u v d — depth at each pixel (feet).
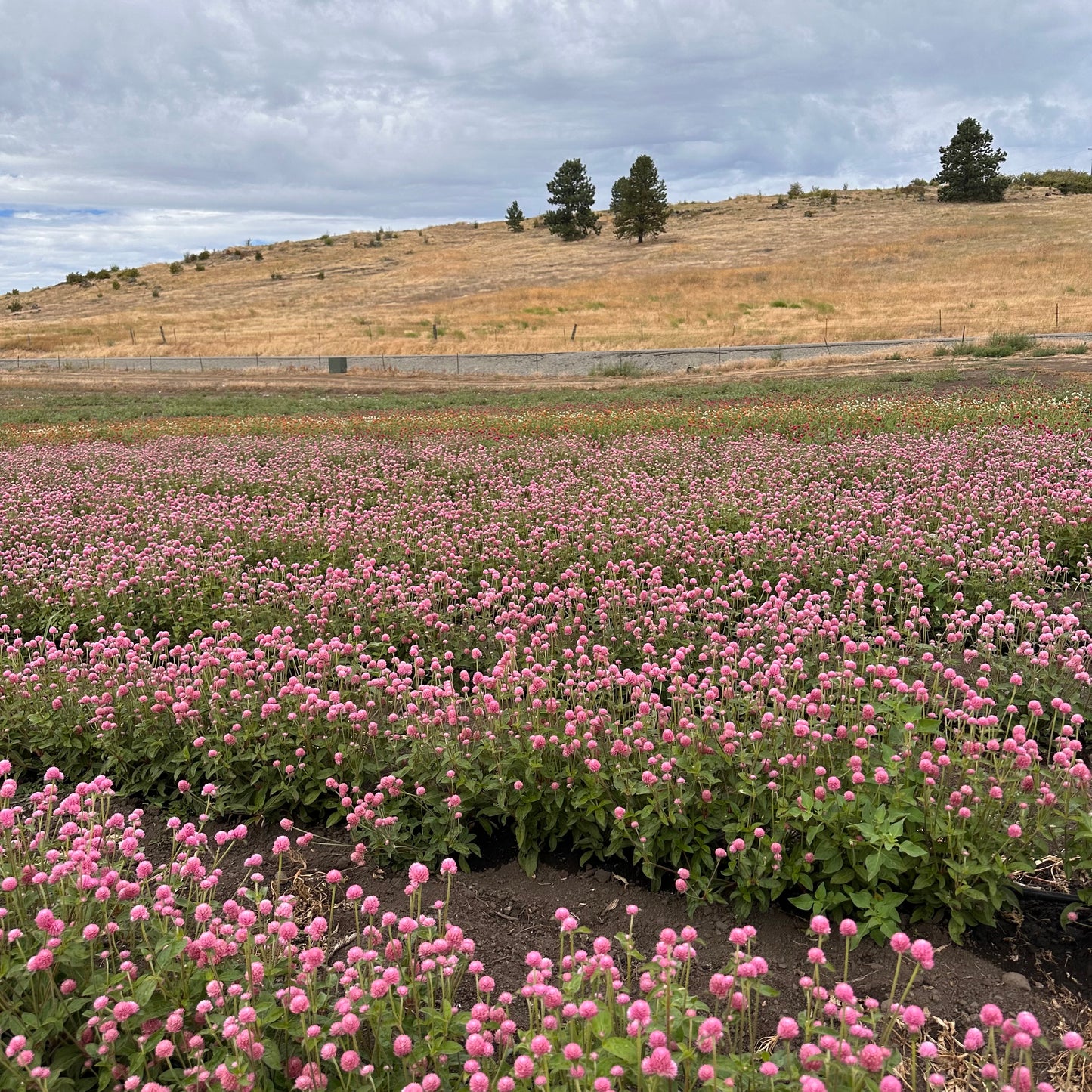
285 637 20.77
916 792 13.35
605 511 34.14
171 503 40.22
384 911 14.02
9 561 30.83
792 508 31.99
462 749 15.64
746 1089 8.49
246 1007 8.84
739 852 12.90
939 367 98.02
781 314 184.65
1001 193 308.81
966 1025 10.98
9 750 18.51
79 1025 9.73
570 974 9.93
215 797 16.53
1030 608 21.08
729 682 16.55
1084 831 12.21
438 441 59.67
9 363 184.14
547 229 367.86
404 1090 8.21
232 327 226.38
